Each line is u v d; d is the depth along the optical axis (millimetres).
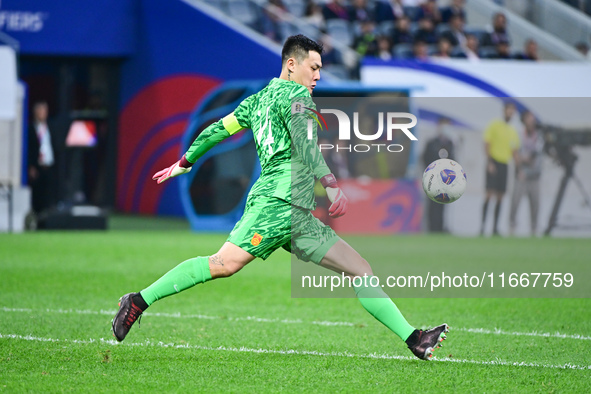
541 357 18281
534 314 25203
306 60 16328
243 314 24406
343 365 17062
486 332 21812
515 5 75562
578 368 17047
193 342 19547
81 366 16500
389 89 57469
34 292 27797
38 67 73688
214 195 59969
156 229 59000
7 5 67562
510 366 17188
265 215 16016
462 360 17812
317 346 19328
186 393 14438
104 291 28438
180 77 67875
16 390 14406
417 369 16719
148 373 15977
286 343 19656
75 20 69875
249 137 59719
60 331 20531
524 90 60969
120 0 71438
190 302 26766
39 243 45938
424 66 59844
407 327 16656
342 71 65312
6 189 55844
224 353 18234
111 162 76375
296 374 16109
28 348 18250
